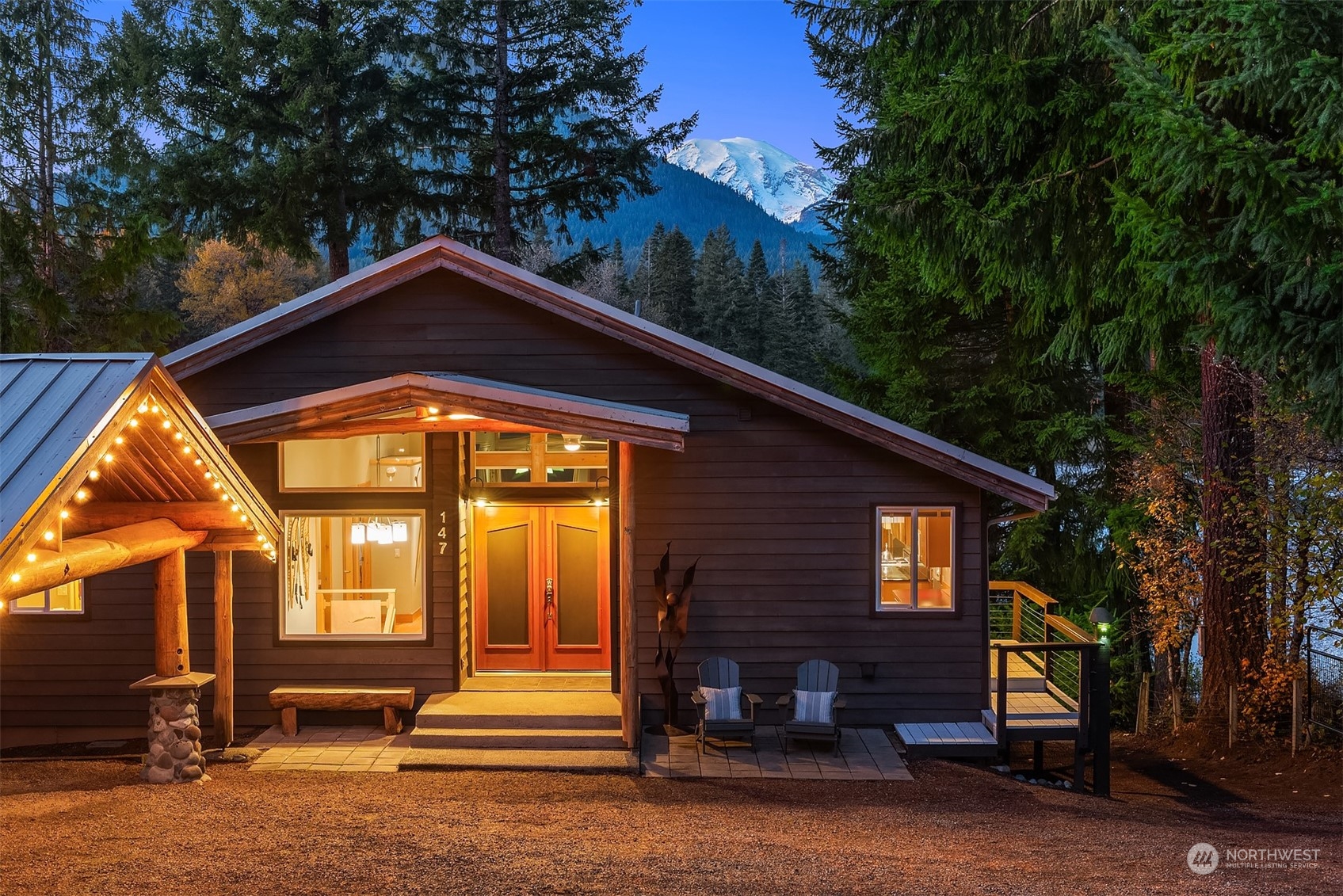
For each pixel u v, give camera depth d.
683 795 11.02
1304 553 13.71
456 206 29.06
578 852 8.05
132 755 12.69
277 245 25.17
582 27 29.33
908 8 13.85
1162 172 10.47
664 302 77.50
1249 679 14.36
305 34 25.34
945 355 21.39
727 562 13.71
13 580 7.21
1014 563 22.59
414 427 12.58
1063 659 15.77
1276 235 8.77
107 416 7.51
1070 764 14.26
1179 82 10.54
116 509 10.22
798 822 9.78
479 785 11.28
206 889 6.56
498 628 14.58
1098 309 15.38
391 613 13.95
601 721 12.91
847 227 25.12
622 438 12.14
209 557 13.80
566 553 14.59
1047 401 20.12
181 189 24.81
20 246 18.09
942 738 13.00
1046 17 13.02
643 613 13.77
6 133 22.98
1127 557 19.00
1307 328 8.96
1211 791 12.55
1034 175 13.48
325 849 7.76
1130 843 9.03
